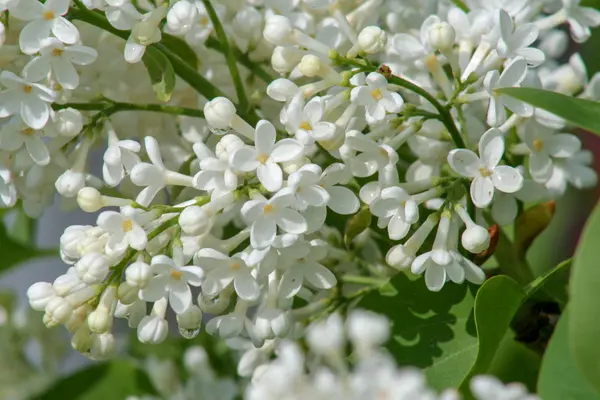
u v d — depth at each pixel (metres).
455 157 0.59
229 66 0.63
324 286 0.61
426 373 0.60
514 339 0.62
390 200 0.59
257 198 0.59
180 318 0.59
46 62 0.60
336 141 0.59
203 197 0.60
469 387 0.59
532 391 0.62
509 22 0.60
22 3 0.60
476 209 0.62
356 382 0.51
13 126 0.61
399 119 0.61
